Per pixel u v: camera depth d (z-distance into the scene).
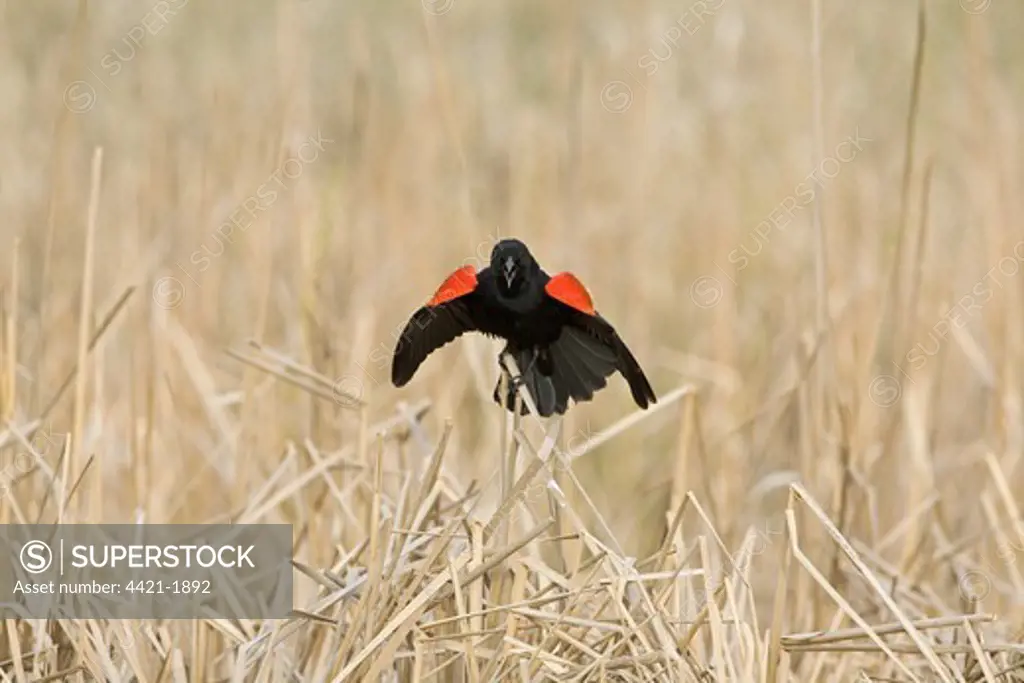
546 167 15.98
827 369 10.55
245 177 14.14
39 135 15.72
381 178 14.97
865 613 9.62
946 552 10.32
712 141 16.61
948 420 13.77
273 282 13.60
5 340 10.25
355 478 9.45
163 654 7.98
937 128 18.20
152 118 15.88
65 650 8.17
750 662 7.16
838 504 10.09
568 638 7.32
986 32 14.25
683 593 8.15
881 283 13.77
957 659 8.20
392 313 13.98
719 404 13.69
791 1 18.09
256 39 18.08
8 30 17.66
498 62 18.22
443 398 11.89
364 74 15.15
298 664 8.10
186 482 11.34
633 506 12.22
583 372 7.49
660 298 15.53
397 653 7.29
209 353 13.38
